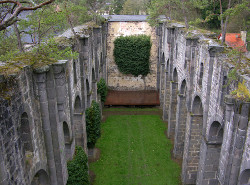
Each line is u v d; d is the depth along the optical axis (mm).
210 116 13758
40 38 13008
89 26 22125
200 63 15219
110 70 35000
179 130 20516
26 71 8875
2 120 7062
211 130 13797
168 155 21344
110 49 34188
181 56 19609
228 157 10547
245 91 9734
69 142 13812
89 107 19812
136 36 33312
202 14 32062
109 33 33562
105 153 21391
